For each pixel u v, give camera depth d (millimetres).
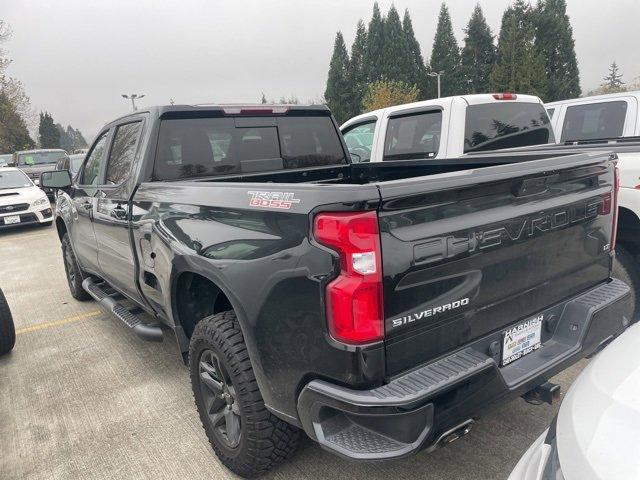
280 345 2111
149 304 3604
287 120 3975
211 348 2566
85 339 4875
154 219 3045
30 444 3168
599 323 2545
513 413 3104
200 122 3533
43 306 6090
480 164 3447
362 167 4266
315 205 1895
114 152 3926
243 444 2490
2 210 12203
